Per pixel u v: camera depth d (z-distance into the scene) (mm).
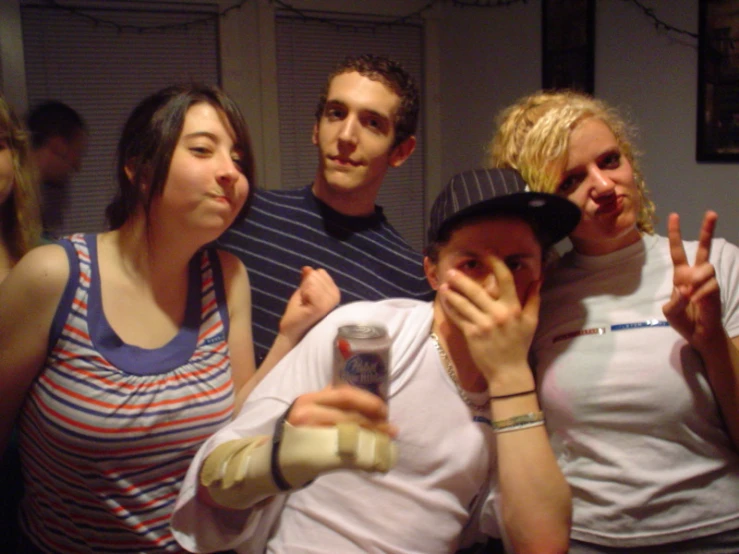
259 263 1592
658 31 2881
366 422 792
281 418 826
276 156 3971
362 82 1604
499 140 1322
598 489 1124
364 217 1715
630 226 1162
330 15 4020
